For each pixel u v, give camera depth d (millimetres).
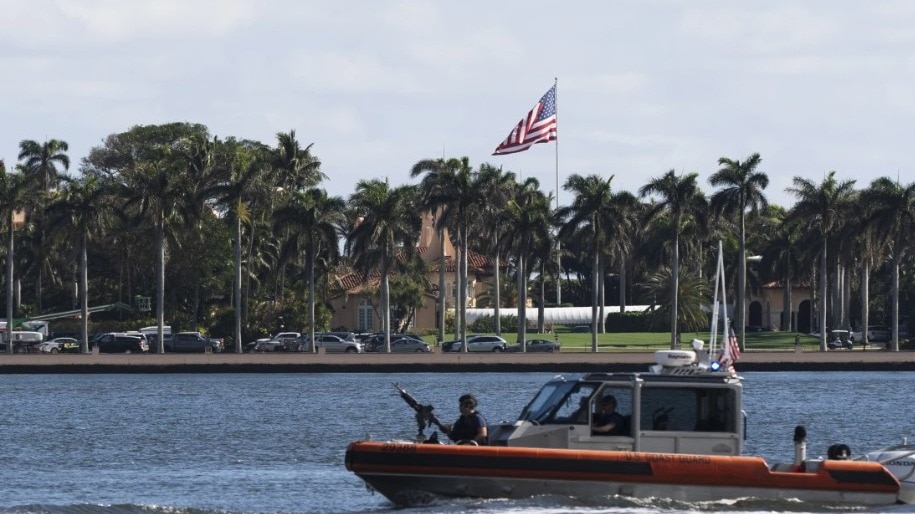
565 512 82625
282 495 106938
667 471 83688
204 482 116312
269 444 151125
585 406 85125
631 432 85000
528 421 86062
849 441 152500
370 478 83688
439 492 83562
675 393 85312
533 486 83500
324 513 96125
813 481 85125
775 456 136000
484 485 83312
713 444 85188
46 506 93812
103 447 148875
